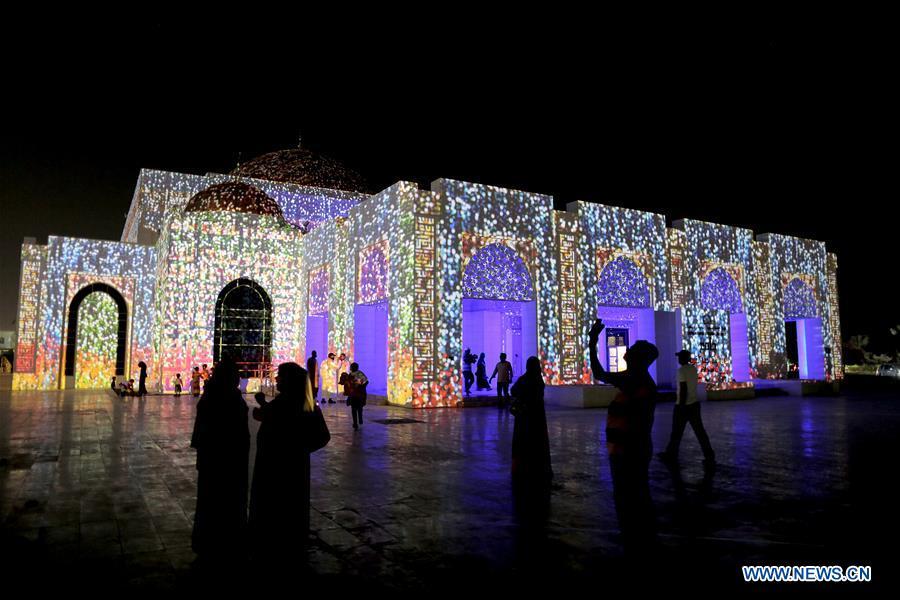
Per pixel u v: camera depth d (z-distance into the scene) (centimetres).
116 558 405
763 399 1938
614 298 2045
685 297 2197
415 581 363
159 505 546
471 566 388
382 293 1808
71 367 2478
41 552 417
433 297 1672
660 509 529
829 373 2611
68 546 430
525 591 347
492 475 684
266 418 399
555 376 1844
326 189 2966
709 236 2305
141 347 2552
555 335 1864
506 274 1822
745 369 2328
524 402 657
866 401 1827
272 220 2347
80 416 1308
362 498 571
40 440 947
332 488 614
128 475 677
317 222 2878
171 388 2088
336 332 2036
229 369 431
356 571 380
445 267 1698
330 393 1911
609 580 363
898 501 556
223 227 2253
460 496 580
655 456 809
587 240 1983
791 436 1016
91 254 2528
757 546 426
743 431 1084
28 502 552
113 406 1562
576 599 335
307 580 365
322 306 2184
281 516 383
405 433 1065
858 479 659
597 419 1292
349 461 775
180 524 486
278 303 2319
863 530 464
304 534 388
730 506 539
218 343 2198
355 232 1962
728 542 435
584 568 383
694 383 767
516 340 2109
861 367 3916
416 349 1630
